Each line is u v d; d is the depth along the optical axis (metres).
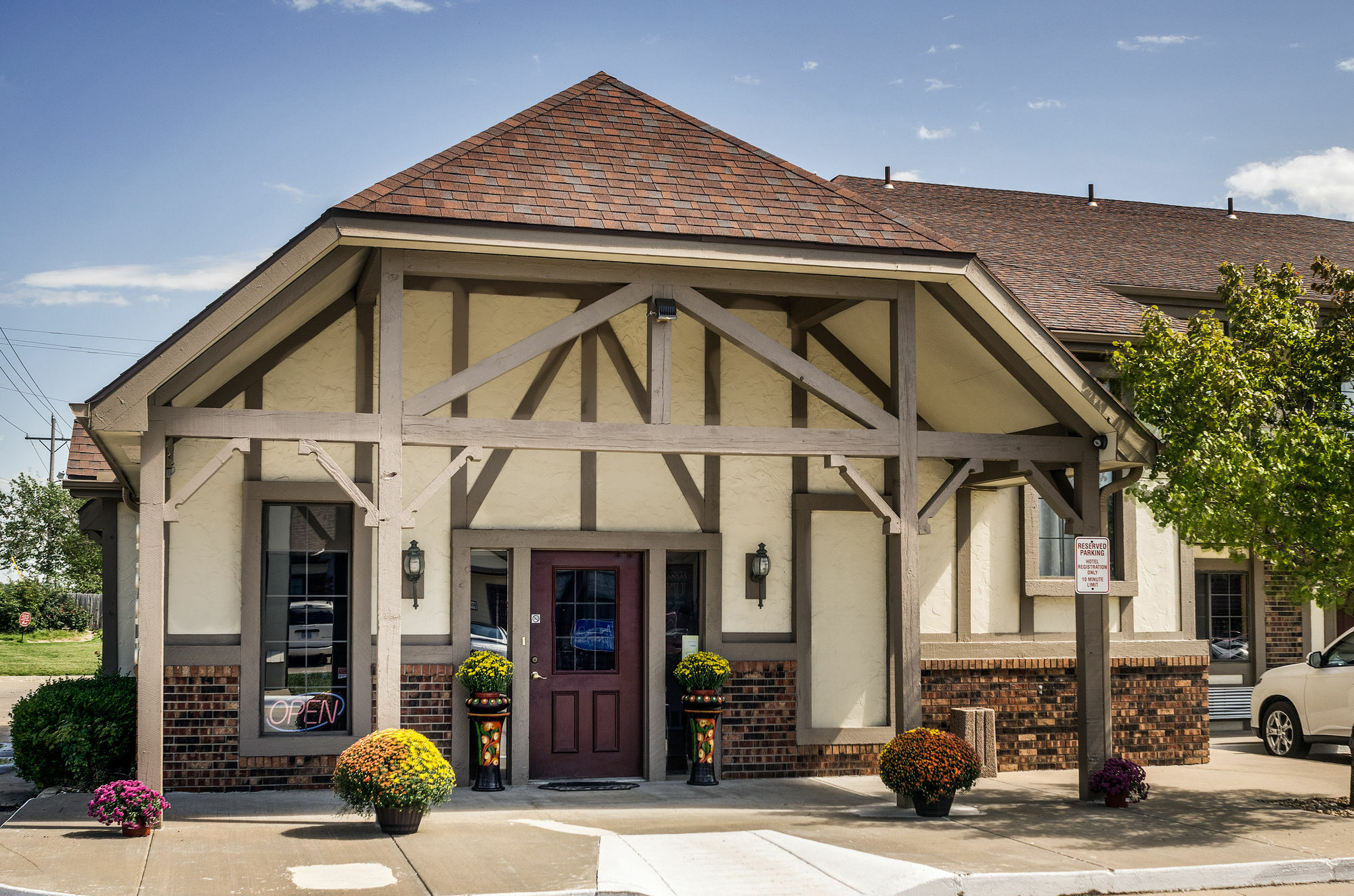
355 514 10.62
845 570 11.87
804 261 9.21
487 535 10.88
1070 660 12.15
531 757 11.01
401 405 8.60
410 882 6.67
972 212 16.34
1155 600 12.66
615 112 10.46
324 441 8.46
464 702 10.70
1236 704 14.77
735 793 10.42
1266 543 9.64
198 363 8.28
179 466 10.28
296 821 8.63
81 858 7.19
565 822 8.80
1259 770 11.95
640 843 7.91
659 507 11.43
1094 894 7.14
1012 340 9.77
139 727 8.16
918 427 12.38
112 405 7.93
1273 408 9.84
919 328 10.72
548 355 11.30
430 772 8.11
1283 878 7.47
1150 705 12.38
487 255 8.84
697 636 11.52
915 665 9.52
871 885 6.94
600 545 11.17
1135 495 10.07
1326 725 12.53
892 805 9.73
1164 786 10.76
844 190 10.10
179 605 10.21
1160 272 14.84
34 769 9.84
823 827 8.63
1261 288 10.20
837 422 11.97
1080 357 12.32
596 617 11.29
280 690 10.41
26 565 44.62
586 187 9.32
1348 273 10.12
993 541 12.26
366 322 10.78
